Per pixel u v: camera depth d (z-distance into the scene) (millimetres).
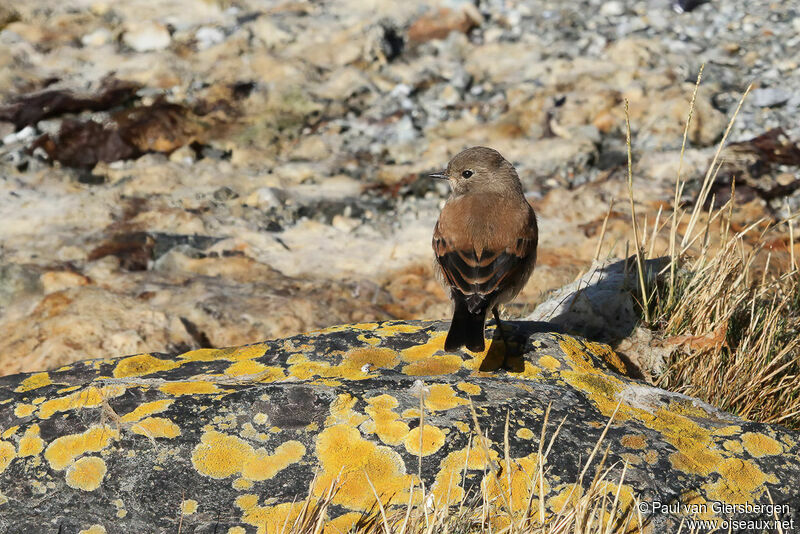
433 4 22375
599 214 15078
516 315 10797
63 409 6645
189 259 14016
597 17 22188
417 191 16328
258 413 6586
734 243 8844
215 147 17766
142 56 20422
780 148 16500
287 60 20297
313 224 15367
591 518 5488
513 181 8562
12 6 21969
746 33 21016
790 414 7949
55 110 17953
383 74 20172
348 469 6281
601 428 6699
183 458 6320
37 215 15008
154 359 7867
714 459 6508
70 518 6078
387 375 7410
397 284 13539
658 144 17188
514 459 6340
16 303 12453
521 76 19812
